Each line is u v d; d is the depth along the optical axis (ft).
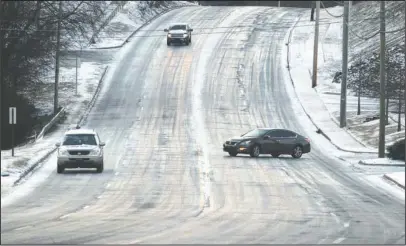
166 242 75.36
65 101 292.20
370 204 114.73
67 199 119.24
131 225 89.25
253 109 284.41
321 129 253.03
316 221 94.99
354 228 88.79
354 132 249.34
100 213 101.76
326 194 127.34
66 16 283.59
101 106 286.66
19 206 110.42
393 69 263.49
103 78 334.44
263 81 333.42
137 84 323.98
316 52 327.88
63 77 331.98
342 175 160.25
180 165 174.09
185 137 229.04
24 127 239.30
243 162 181.68
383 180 152.15
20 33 266.77
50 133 239.50
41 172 159.02
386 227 90.02
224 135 235.20
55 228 86.28
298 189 134.10
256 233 83.30
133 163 177.88
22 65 272.31
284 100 303.07
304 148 199.82
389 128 248.11
